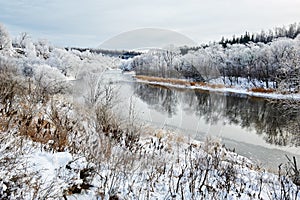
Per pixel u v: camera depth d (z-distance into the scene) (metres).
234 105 19.31
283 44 27.27
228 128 12.84
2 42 23.36
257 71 29.81
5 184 2.31
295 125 13.10
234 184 3.89
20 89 5.66
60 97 6.43
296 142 11.23
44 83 7.34
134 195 2.94
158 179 3.55
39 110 4.52
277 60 26.61
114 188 2.91
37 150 3.21
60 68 14.03
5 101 4.29
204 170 4.26
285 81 16.06
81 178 2.90
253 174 4.99
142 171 3.50
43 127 3.99
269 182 4.36
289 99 14.60
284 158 9.43
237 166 5.56
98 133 3.88
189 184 3.46
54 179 2.64
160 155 4.32
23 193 2.31
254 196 3.61
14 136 3.12
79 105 4.88
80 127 4.34
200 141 6.47
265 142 11.25
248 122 14.48
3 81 5.52
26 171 2.57
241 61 32.28
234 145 10.58
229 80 30.50
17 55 23.56
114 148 3.77
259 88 26.28
